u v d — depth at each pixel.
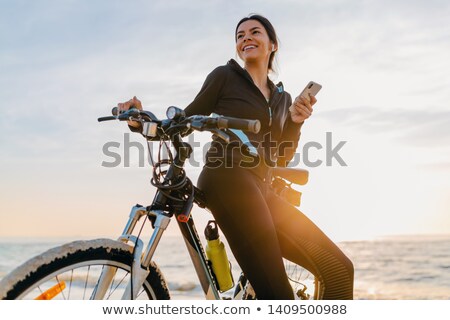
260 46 4.88
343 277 4.45
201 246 4.04
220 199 4.04
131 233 3.51
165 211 3.70
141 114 3.66
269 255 3.95
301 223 4.50
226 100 4.58
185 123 3.48
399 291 32.34
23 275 2.80
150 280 3.57
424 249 55.44
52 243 80.12
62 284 3.04
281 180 4.84
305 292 4.74
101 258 3.21
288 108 5.01
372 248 56.22
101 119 3.88
